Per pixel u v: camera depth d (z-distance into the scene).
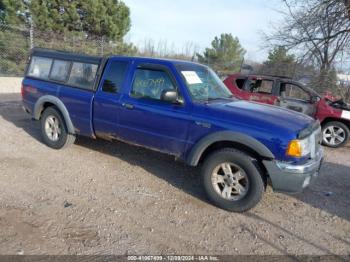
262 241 3.38
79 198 3.98
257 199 3.80
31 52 6.23
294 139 3.63
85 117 5.20
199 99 4.28
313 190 4.83
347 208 4.31
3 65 14.66
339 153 7.41
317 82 12.29
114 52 17.48
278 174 3.65
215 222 3.69
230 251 3.16
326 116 7.88
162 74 4.45
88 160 5.34
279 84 8.38
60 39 15.98
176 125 4.23
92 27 17.75
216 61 28.56
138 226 3.47
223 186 4.02
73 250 2.96
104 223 3.46
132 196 4.16
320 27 12.22
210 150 4.22
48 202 3.81
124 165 5.24
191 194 4.36
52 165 5.00
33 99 5.99
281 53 13.94
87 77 5.24
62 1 16.59
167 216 3.73
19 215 3.47
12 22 15.67
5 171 4.61
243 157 3.79
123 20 18.75
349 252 3.28
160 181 4.72
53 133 5.80
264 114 4.03
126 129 4.75
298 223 3.81
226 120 3.92
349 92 11.86
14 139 6.18
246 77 8.78
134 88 4.67
